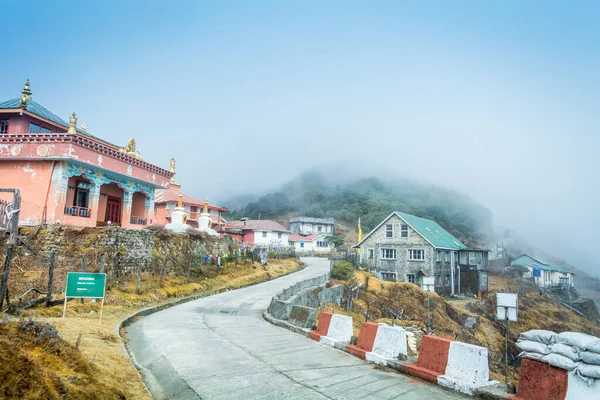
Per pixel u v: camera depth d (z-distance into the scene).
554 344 5.62
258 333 12.49
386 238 44.31
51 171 21.58
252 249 37.72
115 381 6.25
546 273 67.19
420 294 33.31
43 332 5.80
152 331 12.01
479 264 50.88
